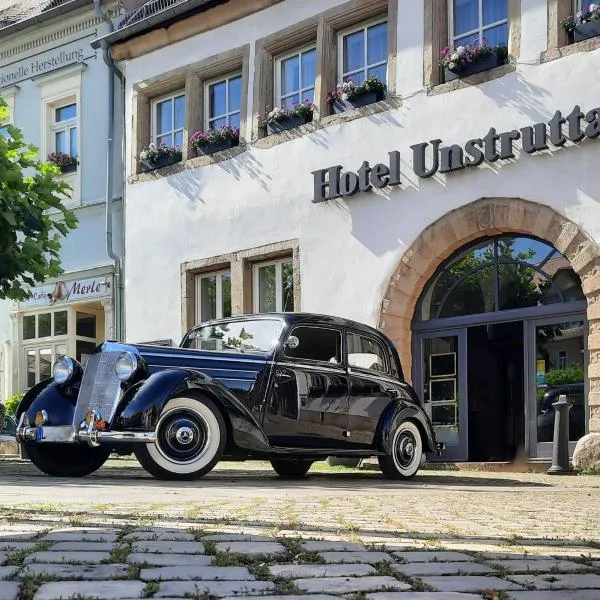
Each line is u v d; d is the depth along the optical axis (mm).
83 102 19953
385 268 14445
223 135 17250
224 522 4359
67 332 19734
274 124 16422
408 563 3137
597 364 12008
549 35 12992
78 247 19656
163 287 17922
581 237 12344
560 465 11664
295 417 8797
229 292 17266
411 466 9859
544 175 12781
